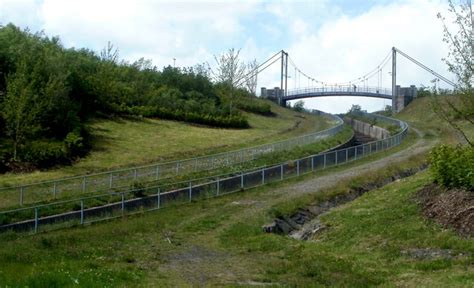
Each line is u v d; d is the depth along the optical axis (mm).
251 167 37031
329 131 54094
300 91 119500
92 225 24328
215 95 74688
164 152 43219
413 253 16203
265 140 53188
